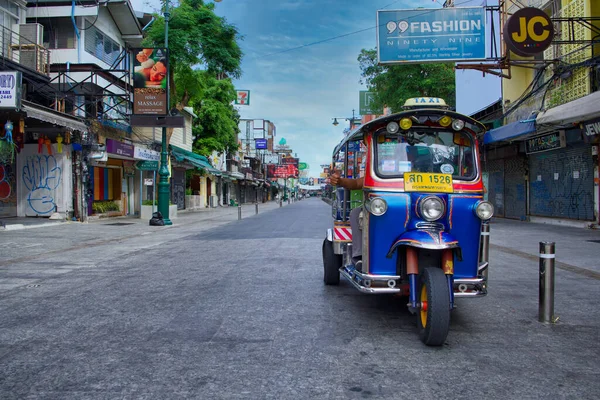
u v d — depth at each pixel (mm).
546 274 5285
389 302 6191
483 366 3939
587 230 15008
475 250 4969
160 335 4723
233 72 23766
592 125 13656
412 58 15852
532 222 19156
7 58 16469
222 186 50656
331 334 4797
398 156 5164
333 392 3391
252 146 77500
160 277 7832
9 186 18766
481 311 5809
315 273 8203
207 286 7086
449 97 26281
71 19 21234
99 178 22625
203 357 4094
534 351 4328
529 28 13734
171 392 3373
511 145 20469
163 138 19516
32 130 17969
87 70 20156
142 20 25719
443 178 4934
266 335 4734
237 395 3330
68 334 4758
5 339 4598
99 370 3791
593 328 5066
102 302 6109
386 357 4133
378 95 25484
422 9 15836
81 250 11391
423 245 4426
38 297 6406
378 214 4797
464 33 15719
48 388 3443
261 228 17688
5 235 14336
